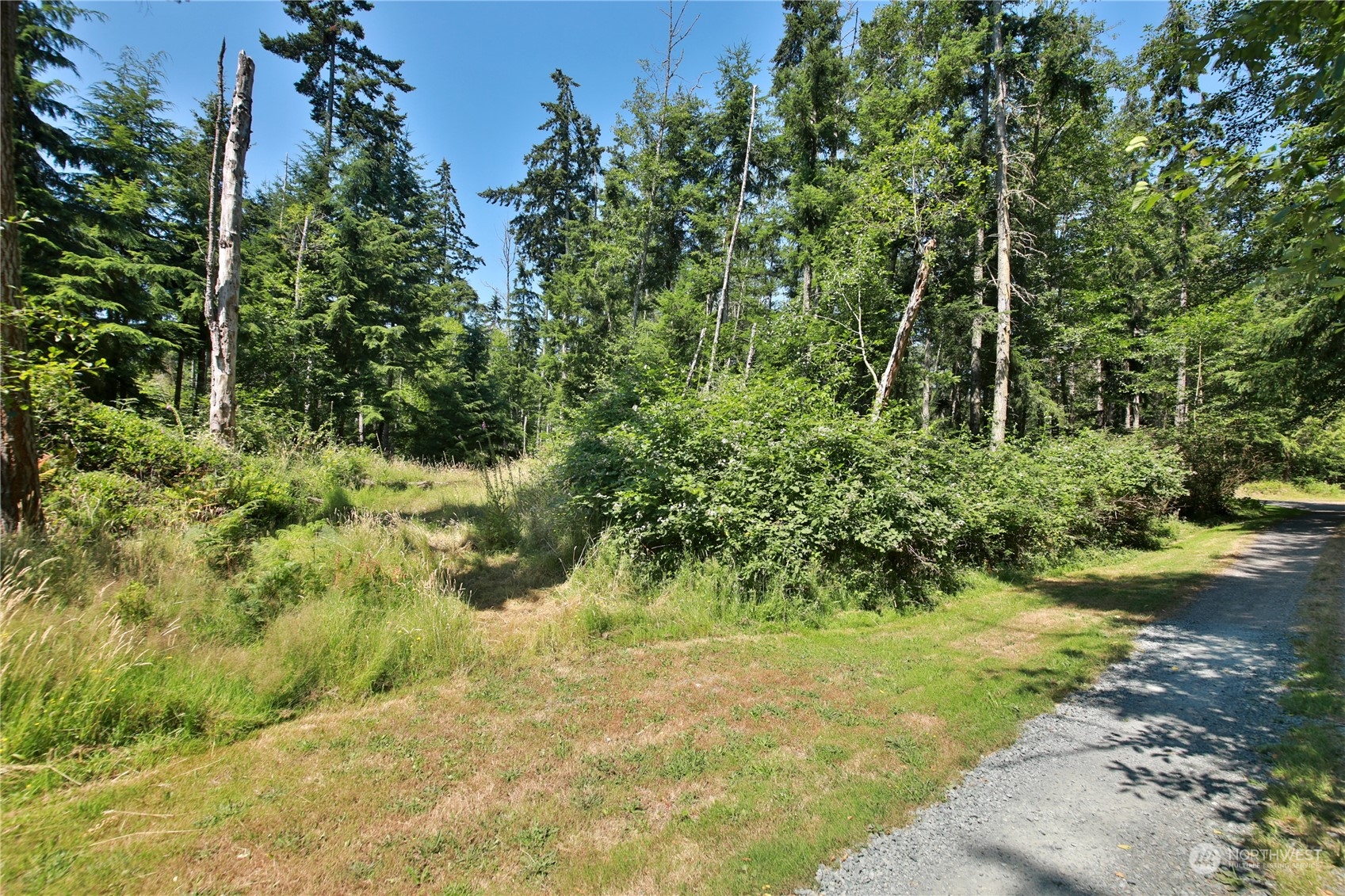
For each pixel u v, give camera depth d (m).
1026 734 4.03
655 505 7.49
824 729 4.06
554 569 8.06
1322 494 28.20
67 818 2.83
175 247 15.88
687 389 10.27
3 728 3.18
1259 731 4.01
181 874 2.50
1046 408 18.64
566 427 11.73
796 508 7.09
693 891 2.48
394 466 16.31
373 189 23.58
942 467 9.40
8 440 5.22
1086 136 17.14
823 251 18.08
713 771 3.48
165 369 15.64
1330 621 6.61
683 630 6.15
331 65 23.61
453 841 2.78
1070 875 2.57
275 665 4.28
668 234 25.78
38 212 11.68
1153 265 24.02
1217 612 7.28
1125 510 12.77
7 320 5.35
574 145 30.03
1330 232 2.71
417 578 6.41
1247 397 19.45
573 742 3.82
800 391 9.34
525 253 33.03
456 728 3.96
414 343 22.59
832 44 19.73
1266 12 2.62
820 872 2.61
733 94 20.97
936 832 2.91
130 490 6.76
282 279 18.58
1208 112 9.02
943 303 18.94
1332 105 2.98
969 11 17.06
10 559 4.64
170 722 3.68
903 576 8.00
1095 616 7.20
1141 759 3.68
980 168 13.16
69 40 12.08
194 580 5.20
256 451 11.96
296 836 2.78
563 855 2.71
